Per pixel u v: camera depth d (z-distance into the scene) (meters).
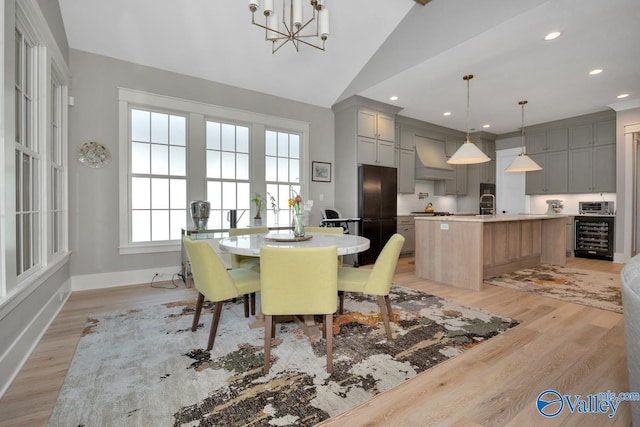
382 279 2.07
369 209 4.90
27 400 1.46
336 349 1.99
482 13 2.91
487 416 1.36
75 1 2.99
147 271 3.71
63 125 3.11
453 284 3.56
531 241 4.62
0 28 1.62
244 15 3.49
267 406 1.43
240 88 4.34
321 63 4.32
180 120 3.97
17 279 1.89
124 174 3.55
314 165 5.06
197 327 2.31
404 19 3.77
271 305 1.69
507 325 2.37
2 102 1.62
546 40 3.04
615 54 3.32
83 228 3.34
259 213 4.21
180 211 3.97
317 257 1.63
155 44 3.52
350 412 1.39
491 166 7.07
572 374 1.69
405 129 5.85
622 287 0.82
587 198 5.82
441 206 6.96
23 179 2.13
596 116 5.44
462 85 4.21
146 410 1.40
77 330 2.27
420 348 2.00
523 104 4.99
